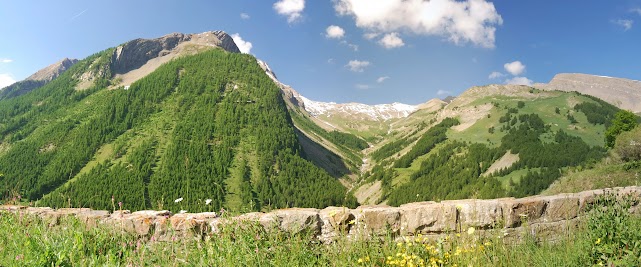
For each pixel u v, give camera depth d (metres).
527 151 152.88
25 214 8.71
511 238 7.56
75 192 134.38
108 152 183.62
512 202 7.81
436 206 7.70
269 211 7.79
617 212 6.60
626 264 5.31
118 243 7.34
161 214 8.31
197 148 174.25
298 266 6.22
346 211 7.59
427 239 7.25
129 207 125.56
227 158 171.12
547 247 7.05
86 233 7.36
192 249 6.70
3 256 6.46
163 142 186.75
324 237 7.52
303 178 176.50
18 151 186.50
